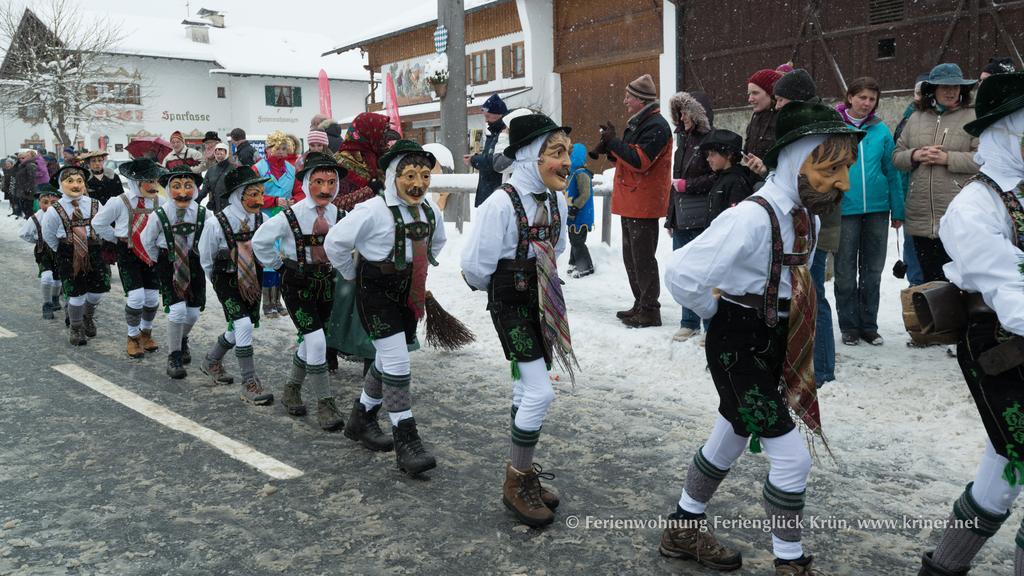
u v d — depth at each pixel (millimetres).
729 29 15953
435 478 4316
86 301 7766
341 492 4156
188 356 6852
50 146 47750
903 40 13391
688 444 4652
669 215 6504
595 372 6148
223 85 47125
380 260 4273
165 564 3422
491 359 6668
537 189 3693
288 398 5484
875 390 5309
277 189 8258
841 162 2756
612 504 3928
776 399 2945
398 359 4305
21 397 5934
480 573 3297
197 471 4477
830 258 7039
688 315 6531
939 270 5867
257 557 3471
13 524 3828
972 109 5684
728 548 3430
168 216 6285
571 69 24047
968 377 2672
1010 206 2525
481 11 27594
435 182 10719
